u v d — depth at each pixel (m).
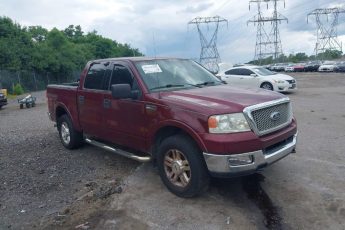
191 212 4.46
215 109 4.39
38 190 5.44
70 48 55.44
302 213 4.31
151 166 6.25
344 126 8.91
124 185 5.41
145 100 5.20
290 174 5.55
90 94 6.42
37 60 43.28
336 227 3.96
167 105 4.86
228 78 19.17
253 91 5.20
